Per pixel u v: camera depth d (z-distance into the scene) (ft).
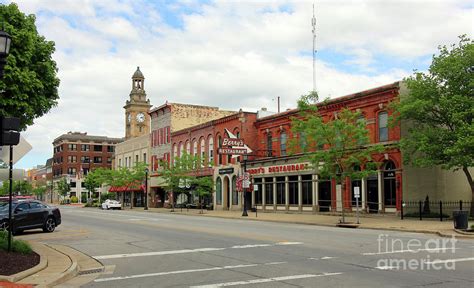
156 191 222.48
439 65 96.78
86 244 61.62
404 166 107.76
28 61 63.10
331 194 125.70
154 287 34.17
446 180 111.34
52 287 35.01
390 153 110.32
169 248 56.49
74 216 134.72
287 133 142.61
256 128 158.20
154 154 224.53
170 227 87.86
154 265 44.21
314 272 38.75
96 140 449.89
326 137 97.91
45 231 81.05
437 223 89.97
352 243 59.00
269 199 148.05
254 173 153.38
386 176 112.47
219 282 35.37
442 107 96.27
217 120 172.45
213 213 146.10
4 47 38.45
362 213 116.47
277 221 108.37
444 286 32.48
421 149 94.38
